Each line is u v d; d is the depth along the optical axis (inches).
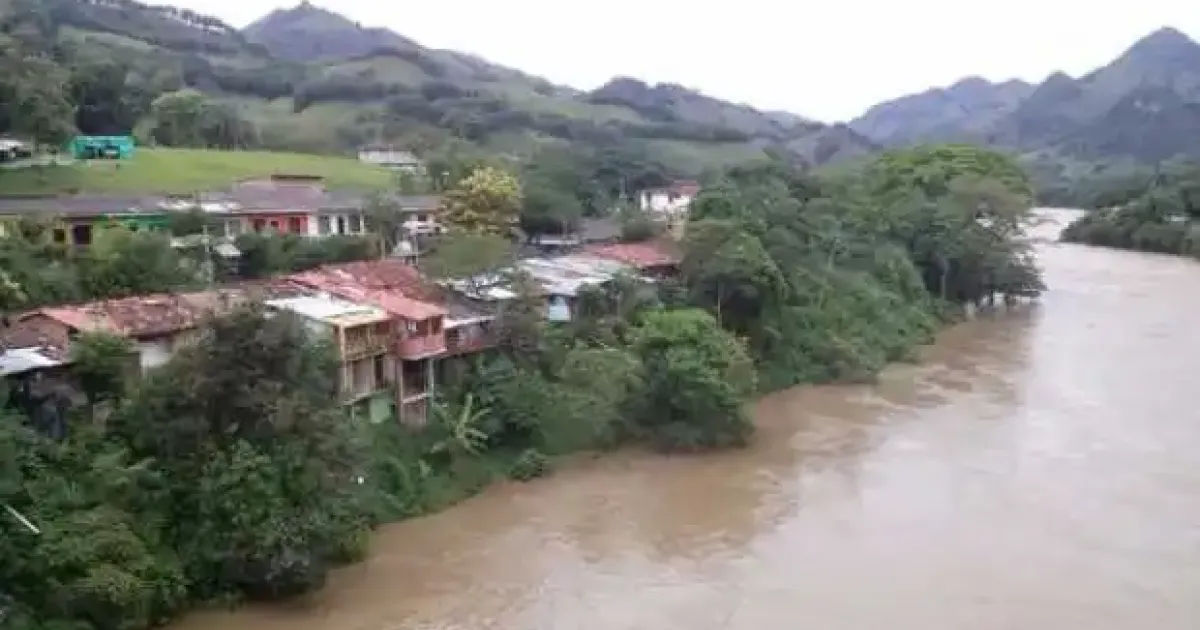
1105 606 1360.7
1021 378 2568.9
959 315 3393.2
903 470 1911.9
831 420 2241.6
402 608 1412.4
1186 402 2311.8
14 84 2596.0
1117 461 1925.4
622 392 2059.5
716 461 1993.1
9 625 1188.5
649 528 1680.6
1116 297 3759.8
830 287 2888.8
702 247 2504.9
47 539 1262.3
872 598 1405.0
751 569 1514.5
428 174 3496.6
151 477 1411.2
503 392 1937.7
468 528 1685.5
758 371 2469.2
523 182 3240.7
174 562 1366.9
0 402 1385.3
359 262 2255.2
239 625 1350.9
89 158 2915.8
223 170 3144.7
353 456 1519.4
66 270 1862.7
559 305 2301.9
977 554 1534.2
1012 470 1892.2
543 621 1371.8
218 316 1492.4
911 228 3523.6
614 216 3403.1
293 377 1483.8
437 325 1894.7
